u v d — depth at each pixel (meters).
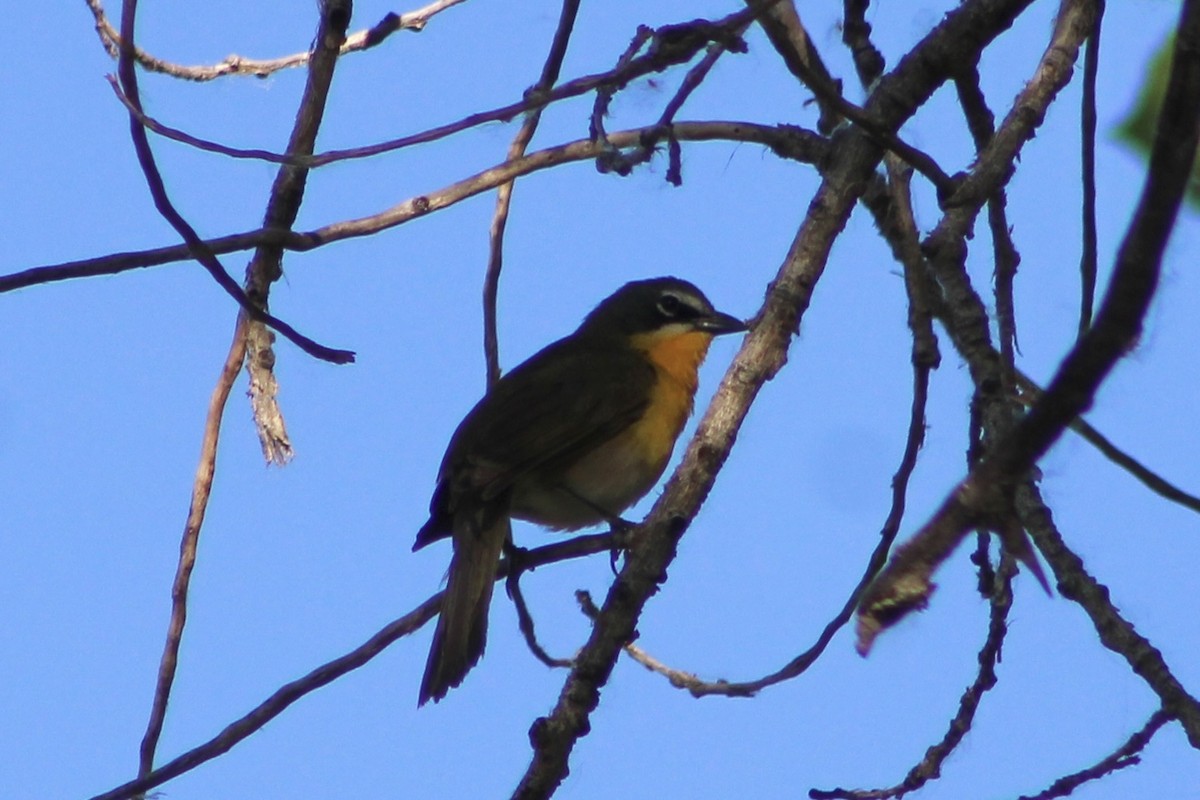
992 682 8.72
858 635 4.61
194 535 9.29
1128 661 7.55
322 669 8.54
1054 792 8.36
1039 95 9.04
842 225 8.99
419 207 9.48
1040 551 7.97
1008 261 9.69
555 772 7.89
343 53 10.58
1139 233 4.30
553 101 7.97
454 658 10.80
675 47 7.96
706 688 9.42
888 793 8.87
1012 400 8.65
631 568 8.16
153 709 9.00
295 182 9.70
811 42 10.17
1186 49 4.33
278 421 9.64
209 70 10.86
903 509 8.62
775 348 8.66
